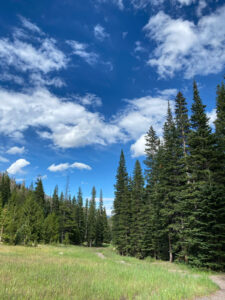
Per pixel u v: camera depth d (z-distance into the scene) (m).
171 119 28.16
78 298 7.18
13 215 37.75
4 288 7.61
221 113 19.97
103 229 72.44
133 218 33.41
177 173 23.27
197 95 19.47
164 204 23.16
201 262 15.56
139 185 36.41
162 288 9.28
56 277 10.34
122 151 47.12
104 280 10.47
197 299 7.93
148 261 24.75
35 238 34.78
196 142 18.81
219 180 16.97
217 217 15.39
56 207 63.88
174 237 22.38
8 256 17.98
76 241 59.75
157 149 32.84
